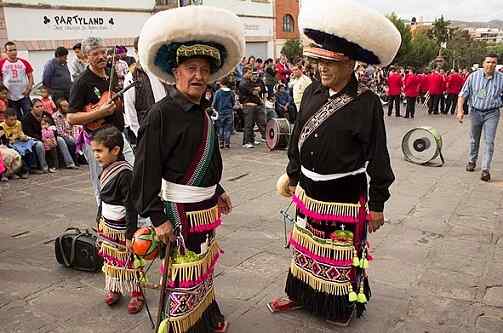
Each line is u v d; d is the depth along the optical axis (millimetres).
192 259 2648
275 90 12359
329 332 3061
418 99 22516
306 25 2686
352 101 2754
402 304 3387
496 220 5117
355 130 2748
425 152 7891
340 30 2521
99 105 3836
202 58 2447
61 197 6043
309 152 2893
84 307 3371
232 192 6238
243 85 9672
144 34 2441
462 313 3270
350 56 2645
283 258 4137
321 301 3074
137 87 4609
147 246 2658
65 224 5039
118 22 17250
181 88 2500
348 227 2924
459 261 4074
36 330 3090
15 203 5789
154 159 2480
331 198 2896
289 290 3244
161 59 2557
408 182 6746
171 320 2658
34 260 4137
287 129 9133
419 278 3768
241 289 3605
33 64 14586
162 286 2580
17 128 7277
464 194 6133
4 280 3768
